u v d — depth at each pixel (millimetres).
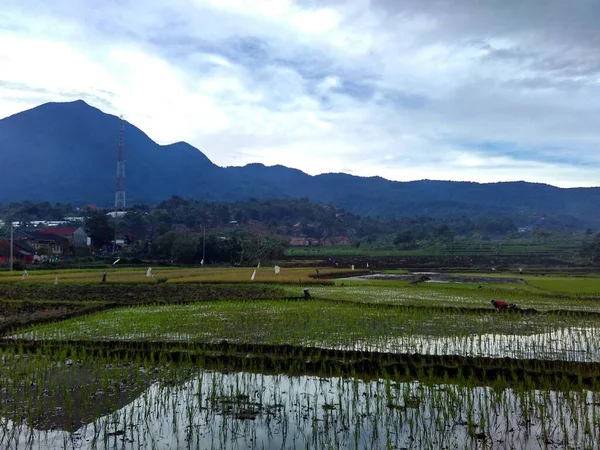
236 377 13609
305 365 14562
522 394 11805
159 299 31672
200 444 9820
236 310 25016
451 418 11000
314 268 64812
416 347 17109
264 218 187125
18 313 26531
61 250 92375
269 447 9680
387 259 93000
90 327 20938
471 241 147625
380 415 11172
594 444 9711
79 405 11797
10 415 11125
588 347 17531
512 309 25562
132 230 125500
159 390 12836
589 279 50062
